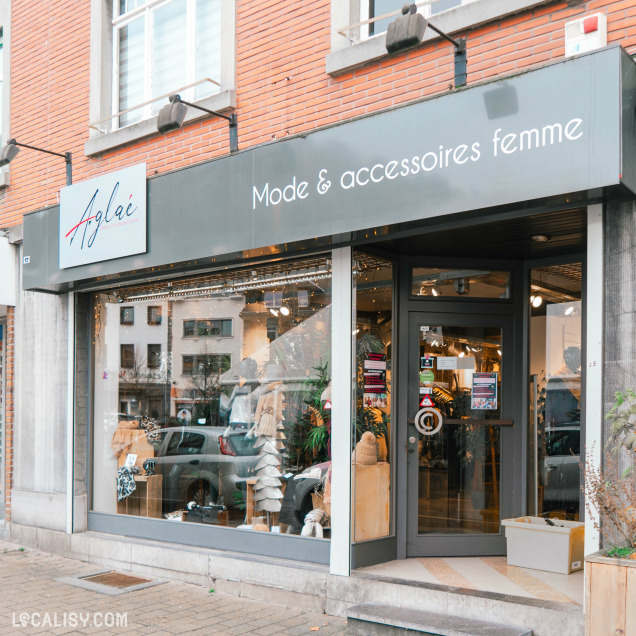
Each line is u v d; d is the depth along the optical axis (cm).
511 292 645
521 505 629
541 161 436
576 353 615
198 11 732
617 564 395
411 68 547
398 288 625
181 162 695
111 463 782
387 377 614
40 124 850
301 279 633
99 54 788
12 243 866
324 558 587
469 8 513
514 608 468
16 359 866
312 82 605
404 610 507
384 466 604
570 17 475
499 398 638
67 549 770
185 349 732
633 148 423
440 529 620
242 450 674
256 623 539
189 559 657
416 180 491
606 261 451
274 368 654
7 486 862
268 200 576
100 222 714
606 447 438
